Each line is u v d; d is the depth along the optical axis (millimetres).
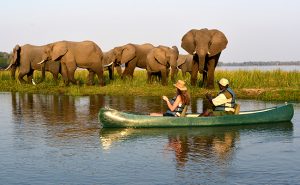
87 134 12227
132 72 32844
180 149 10281
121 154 9852
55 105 19672
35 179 8031
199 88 24594
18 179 8031
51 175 8273
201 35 23922
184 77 30531
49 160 9383
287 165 8836
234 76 27734
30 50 30609
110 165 8930
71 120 14930
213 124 13156
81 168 8727
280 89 23562
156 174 8258
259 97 22047
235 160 9242
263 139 11375
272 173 8273
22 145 10891
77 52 28203
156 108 18156
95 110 17656
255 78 27812
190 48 24297
